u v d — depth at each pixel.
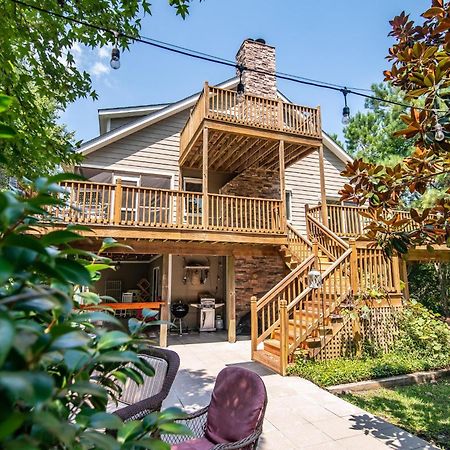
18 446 0.57
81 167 9.34
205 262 10.99
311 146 8.74
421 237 3.16
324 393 4.41
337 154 12.64
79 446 0.77
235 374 2.52
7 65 3.27
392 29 3.44
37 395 0.56
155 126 10.29
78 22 3.67
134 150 9.94
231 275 8.50
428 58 3.02
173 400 4.25
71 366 0.84
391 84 3.43
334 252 7.58
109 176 10.03
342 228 9.42
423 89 2.83
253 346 6.19
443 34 3.15
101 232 6.75
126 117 11.04
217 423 2.38
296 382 4.85
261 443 3.08
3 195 0.69
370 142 15.86
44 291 0.74
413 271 13.83
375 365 5.48
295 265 7.84
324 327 5.79
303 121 8.80
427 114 2.81
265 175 11.34
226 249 8.38
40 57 3.88
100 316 1.02
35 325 0.81
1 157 1.31
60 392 0.78
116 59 4.02
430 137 2.78
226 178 10.96
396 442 3.12
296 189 11.77
